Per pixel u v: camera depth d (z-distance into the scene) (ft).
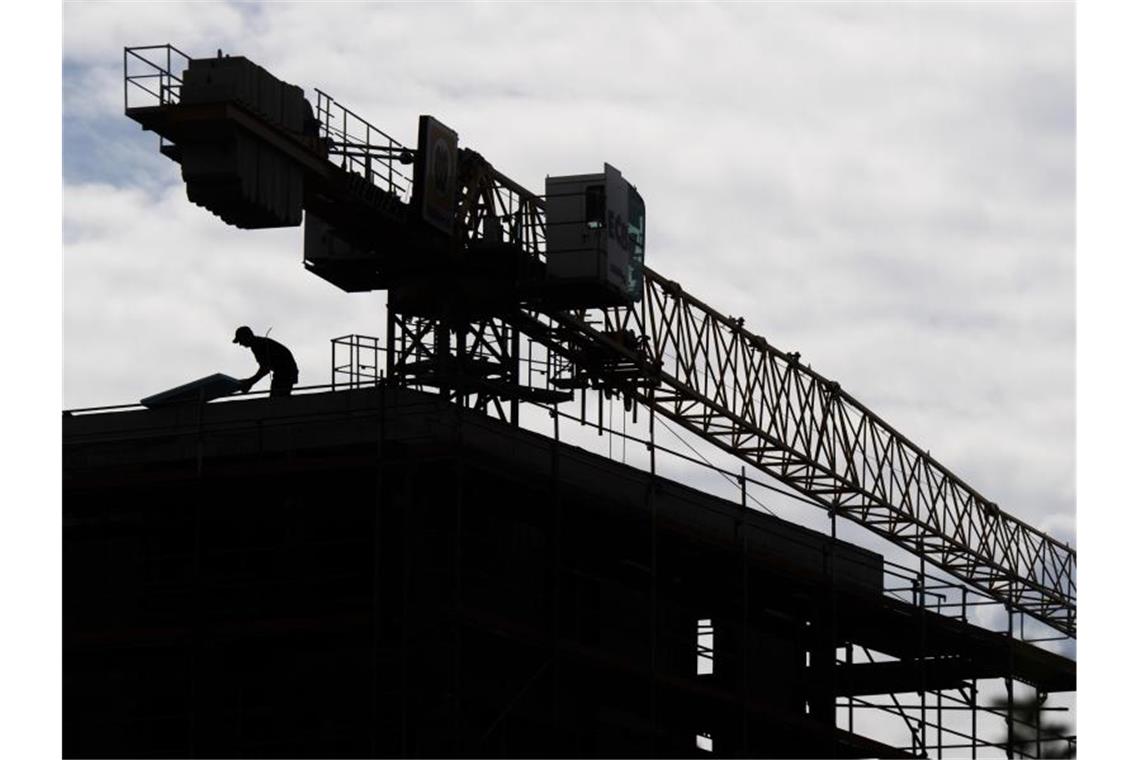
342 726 433.48
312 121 513.86
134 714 444.14
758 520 523.70
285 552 442.91
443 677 424.46
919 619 549.95
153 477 435.12
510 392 590.14
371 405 440.45
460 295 573.74
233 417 448.65
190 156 482.28
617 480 481.87
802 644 549.95
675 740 505.66
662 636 501.15
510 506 456.04
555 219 568.82
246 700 439.63
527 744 456.45
